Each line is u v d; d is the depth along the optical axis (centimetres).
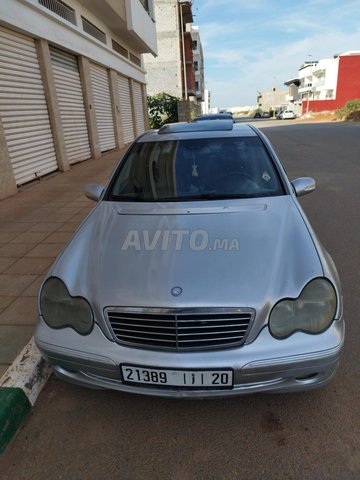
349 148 1268
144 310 182
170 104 2525
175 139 335
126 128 1684
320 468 175
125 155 336
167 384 182
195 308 178
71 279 206
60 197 698
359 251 415
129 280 195
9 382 222
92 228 250
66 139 1016
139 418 209
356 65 5075
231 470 177
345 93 5188
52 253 435
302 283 187
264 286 185
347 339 263
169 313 179
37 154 852
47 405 222
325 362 180
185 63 3189
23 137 786
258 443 189
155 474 177
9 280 369
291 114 5062
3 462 187
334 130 2097
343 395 217
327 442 188
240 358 175
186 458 184
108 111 1410
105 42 1330
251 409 210
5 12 684
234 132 339
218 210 254
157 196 285
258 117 7344
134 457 186
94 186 319
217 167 302
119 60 1501
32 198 697
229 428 199
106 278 200
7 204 659
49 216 580
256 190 280
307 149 1302
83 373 198
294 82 7650
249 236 220
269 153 312
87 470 181
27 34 787
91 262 214
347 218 532
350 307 302
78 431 203
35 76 838
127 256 212
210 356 177
